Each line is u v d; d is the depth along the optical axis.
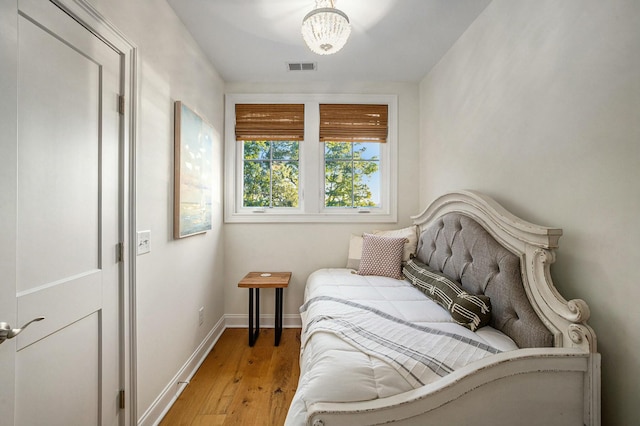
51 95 0.98
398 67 2.58
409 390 0.94
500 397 0.93
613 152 1.01
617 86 0.99
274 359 2.24
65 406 1.03
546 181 1.31
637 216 0.94
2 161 0.81
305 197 2.89
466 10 1.82
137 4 1.41
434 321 1.45
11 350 0.84
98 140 1.19
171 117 1.75
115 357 1.28
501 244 1.45
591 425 0.94
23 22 0.88
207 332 2.37
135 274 1.37
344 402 0.89
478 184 1.88
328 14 1.58
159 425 1.54
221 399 1.75
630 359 0.96
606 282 1.03
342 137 2.91
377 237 2.52
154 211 1.55
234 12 1.83
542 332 1.11
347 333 1.24
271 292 2.88
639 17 0.93
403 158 2.92
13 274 0.84
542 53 1.33
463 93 2.07
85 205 1.12
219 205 2.69
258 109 2.88
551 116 1.28
